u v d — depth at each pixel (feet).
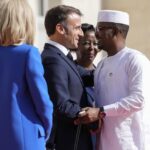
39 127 25.40
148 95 30.55
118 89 30.68
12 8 25.40
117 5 58.03
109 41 31.40
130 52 30.86
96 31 31.96
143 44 58.34
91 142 30.89
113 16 31.37
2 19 25.38
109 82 30.96
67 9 31.12
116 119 30.58
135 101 30.07
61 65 29.84
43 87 25.54
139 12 58.18
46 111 25.45
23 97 25.43
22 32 25.64
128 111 30.22
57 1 52.34
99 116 30.01
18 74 25.43
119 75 30.68
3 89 25.32
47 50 30.63
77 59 35.81
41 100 25.36
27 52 25.64
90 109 29.91
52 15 31.12
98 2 55.88
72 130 30.22
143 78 30.22
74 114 29.53
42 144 25.52
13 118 25.03
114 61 31.09
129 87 30.45
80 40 35.53
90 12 55.11
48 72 29.76
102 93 31.22
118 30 31.40
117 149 30.55
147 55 58.39
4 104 25.17
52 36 31.17
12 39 25.63
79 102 30.37
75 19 31.09
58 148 30.19
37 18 50.55
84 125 30.50
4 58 25.63
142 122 30.71
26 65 25.46
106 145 30.78
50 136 30.01
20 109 25.20
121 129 30.53
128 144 30.53
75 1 53.83
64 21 30.94
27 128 25.14
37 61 25.67
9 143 25.00
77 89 30.27
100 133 30.99
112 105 30.19
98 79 31.58
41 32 50.75
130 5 58.23
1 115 25.14
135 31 58.39
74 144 30.14
